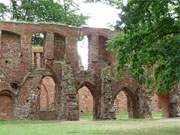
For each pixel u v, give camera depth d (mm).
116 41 27609
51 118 42219
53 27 41656
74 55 42406
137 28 25828
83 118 45312
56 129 27062
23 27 40688
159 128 27359
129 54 26969
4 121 36562
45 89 52250
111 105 41344
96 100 42906
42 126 30203
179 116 44688
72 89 39875
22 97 39906
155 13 25016
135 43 26234
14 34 40375
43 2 57281
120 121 37031
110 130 25938
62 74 40375
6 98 39688
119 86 43562
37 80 40500
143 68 29484
